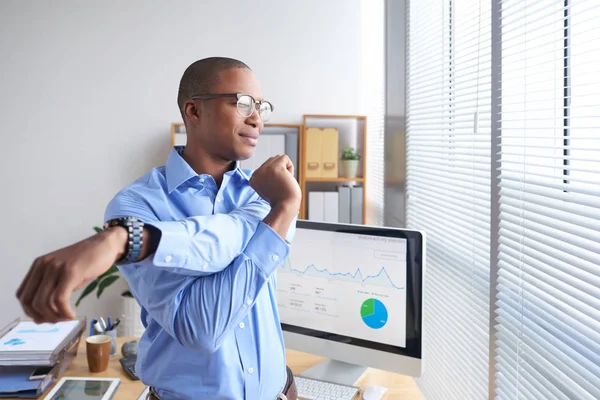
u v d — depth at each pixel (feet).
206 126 3.55
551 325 4.17
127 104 11.30
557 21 4.16
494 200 5.21
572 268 3.83
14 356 5.53
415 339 5.19
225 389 3.72
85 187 11.32
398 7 8.66
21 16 10.95
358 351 5.52
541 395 4.35
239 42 11.48
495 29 5.21
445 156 6.86
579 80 4.30
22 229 11.23
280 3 11.53
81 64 11.14
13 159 11.12
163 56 11.30
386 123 9.37
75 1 11.05
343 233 5.59
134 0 11.18
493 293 5.20
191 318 3.27
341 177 11.32
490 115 5.67
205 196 3.77
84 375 5.87
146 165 11.42
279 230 3.43
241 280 3.30
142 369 3.93
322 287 5.73
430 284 7.46
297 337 5.90
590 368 3.54
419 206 7.88
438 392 7.06
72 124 11.21
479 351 5.72
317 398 5.13
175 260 2.92
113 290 11.49
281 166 3.52
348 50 11.76
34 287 2.19
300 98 11.71
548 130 4.67
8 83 11.02
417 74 8.04
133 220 2.65
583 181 3.76
